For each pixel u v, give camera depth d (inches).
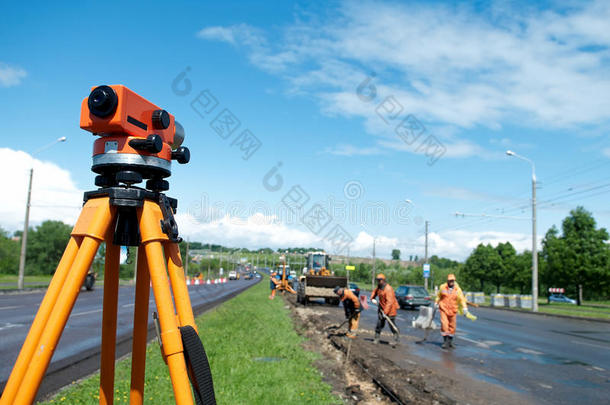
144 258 101.2
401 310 1111.6
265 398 218.4
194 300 1077.8
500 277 2182.6
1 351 346.3
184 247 3304.6
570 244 1610.5
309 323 588.7
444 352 422.3
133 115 91.7
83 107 90.3
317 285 1035.3
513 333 616.1
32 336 78.1
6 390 75.2
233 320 576.7
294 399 220.2
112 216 89.4
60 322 78.7
